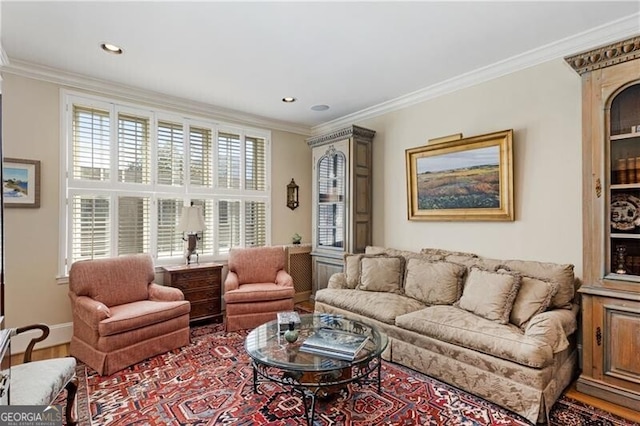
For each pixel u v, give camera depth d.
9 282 3.09
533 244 2.99
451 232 3.61
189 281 3.77
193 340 3.37
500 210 3.16
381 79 3.50
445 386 2.45
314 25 2.48
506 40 2.73
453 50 2.89
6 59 2.96
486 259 3.14
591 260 2.34
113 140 3.66
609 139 2.29
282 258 4.34
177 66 3.19
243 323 3.64
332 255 4.52
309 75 3.40
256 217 4.82
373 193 4.46
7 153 3.07
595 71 2.31
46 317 3.26
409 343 2.73
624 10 2.32
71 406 2.00
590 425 2.01
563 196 2.81
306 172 5.36
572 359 2.49
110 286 3.15
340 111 4.57
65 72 3.31
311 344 2.17
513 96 3.11
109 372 2.64
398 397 2.30
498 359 2.21
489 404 2.22
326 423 2.02
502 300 2.55
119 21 2.44
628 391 2.18
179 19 2.41
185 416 2.11
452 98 3.58
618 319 2.23
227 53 2.92
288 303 3.79
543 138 2.93
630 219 2.29
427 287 3.17
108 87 3.59
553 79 2.87
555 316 2.30
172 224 4.07
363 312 3.11
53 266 3.30
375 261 3.67
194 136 4.28
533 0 2.21
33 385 1.70
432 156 3.70
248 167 4.76
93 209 3.54
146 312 2.92
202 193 4.30
